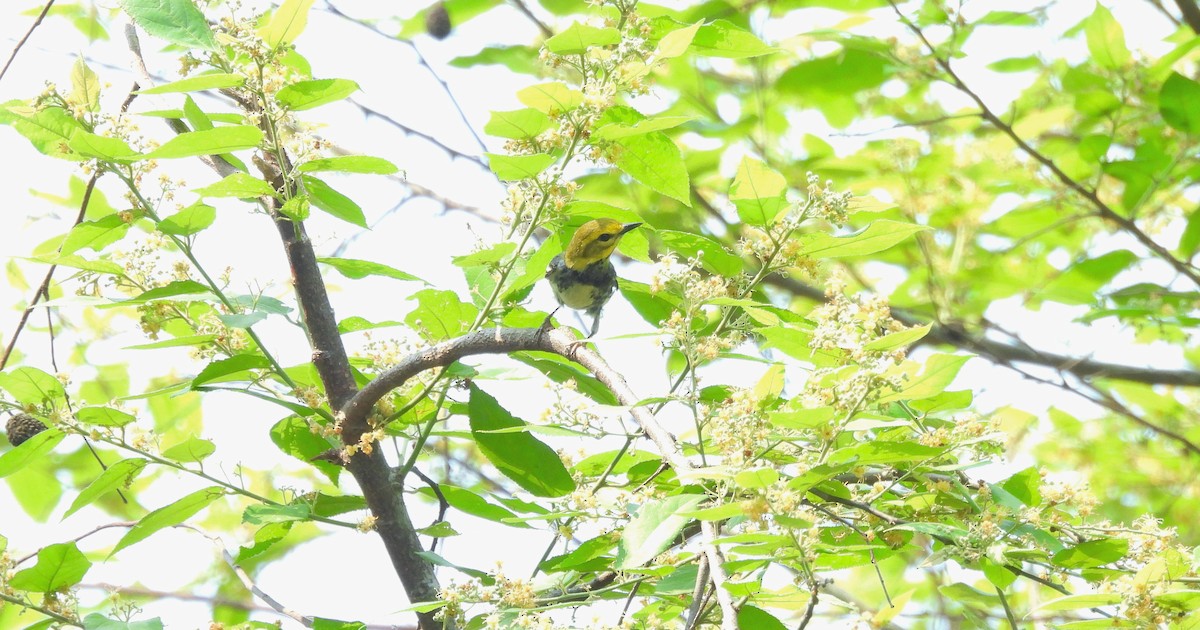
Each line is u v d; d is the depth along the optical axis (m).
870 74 14.32
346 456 7.57
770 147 16.50
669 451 6.10
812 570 5.84
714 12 13.66
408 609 6.21
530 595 6.12
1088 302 15.13
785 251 6.92
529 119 6.89
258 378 7.73
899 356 6.00
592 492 6.58
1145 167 13.78
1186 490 15.89
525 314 8.41
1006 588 6.75
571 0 13.64
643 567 6.47
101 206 13.80
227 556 8.42
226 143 6.80
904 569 14.39
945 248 17.17
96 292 7.54
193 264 7.36
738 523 6.94
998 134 15.82
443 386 7.73
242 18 7.04
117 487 7.49
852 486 7.34
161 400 14.19
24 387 7.16
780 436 6.45
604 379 7.02
